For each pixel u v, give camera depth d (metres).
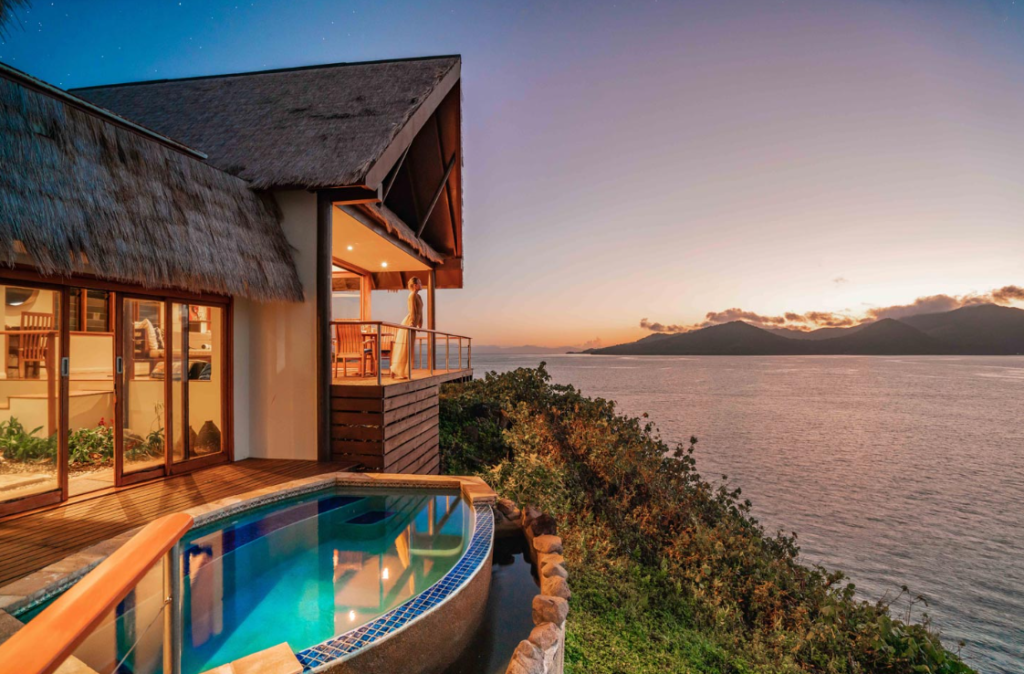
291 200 7.16
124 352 5.49
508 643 3.23
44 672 0.96
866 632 9.02
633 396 115.06
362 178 6.77
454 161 11.90
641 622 7.30
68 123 4.79
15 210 3.94
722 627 8.13
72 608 1.14
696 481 13.52
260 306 7.09
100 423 5.87
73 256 4.30
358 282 13.72
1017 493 42.09
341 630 2.86
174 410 6.06
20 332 4.58
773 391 137.25
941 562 26.08
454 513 4.77
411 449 7.87
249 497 4.75
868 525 31.80
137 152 5.46
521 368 15.88
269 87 9.98
